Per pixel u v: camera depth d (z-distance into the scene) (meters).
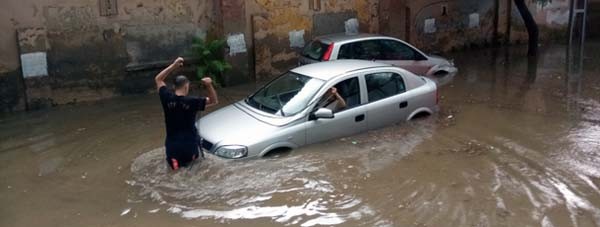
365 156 8.41
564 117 10.55
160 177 7.82
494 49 19.23
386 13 17.14
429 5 18.05
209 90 7.71
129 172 8.16
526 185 7.44
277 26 15.07
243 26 14.37
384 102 9.49
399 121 9.78
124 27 13.12
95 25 12.76
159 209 6.98
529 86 13.29
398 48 13.73
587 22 20.95
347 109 9.05
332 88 8.92
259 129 8.30
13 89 12.06
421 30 18.09
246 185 7.47
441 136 9.34
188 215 6.80
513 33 19.92
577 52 18.12
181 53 14.01
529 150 8.74
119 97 13.30
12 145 9.69
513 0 19.14
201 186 7.48
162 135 9.99
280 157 8.25
